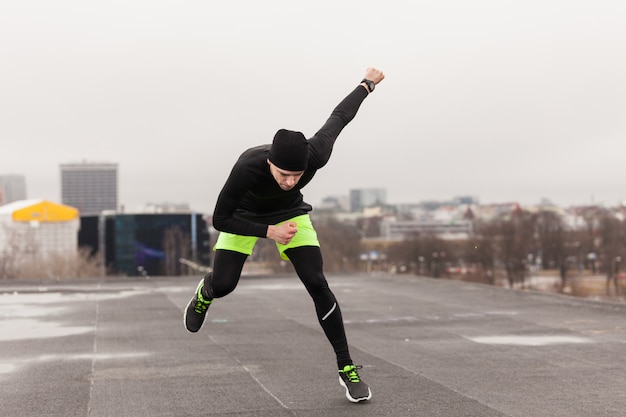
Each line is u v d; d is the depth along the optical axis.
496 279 96.31
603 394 5.31
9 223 99.31
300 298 12.66
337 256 115.88
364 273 18.05
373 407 5.00
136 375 6.20
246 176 4.64
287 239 4.67
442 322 9.30
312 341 7.95
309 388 5.63
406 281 16.00
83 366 6.62
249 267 89.81
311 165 4.74
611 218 101.19
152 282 16.69
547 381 5.77
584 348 7.23
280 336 8.33
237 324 9.36
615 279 86.75
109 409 5.07
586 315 9.66
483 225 99.94
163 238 111.50
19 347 7.68
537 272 98.75
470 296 12.43
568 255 97.81
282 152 4.42
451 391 5.45
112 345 7.77
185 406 5.11
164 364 6.68
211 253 114.06
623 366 6.34
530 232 96.81
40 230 102.69
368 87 5.14
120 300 12.59
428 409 4.92
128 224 111.75
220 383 5.85
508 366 6.39
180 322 9.61
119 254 112.69
